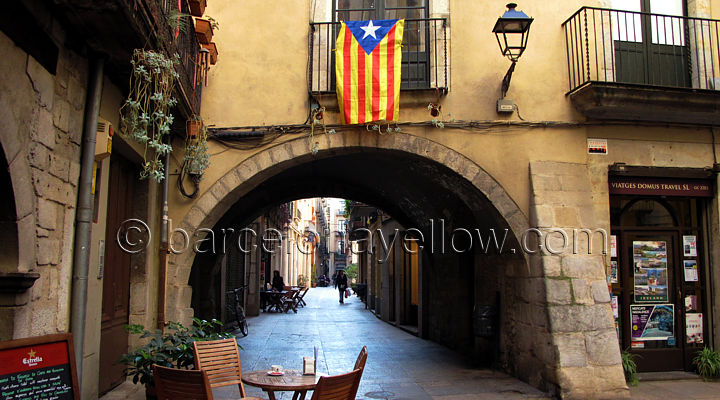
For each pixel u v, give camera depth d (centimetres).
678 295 773
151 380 462
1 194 335
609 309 671
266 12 731
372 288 1900
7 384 292
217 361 466
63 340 324
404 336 1188
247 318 1555
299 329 1294
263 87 713
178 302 659
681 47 807
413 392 648
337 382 370
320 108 703
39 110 370
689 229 790
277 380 420
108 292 559
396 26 702
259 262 1673
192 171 664
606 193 736
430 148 713
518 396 631
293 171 977
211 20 674
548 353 649
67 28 403
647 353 756
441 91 710
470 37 747
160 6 470
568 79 750
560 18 763
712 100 706
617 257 768
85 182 443
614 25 789
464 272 966
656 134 762
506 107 721
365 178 1030
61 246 415
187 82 600
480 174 715
